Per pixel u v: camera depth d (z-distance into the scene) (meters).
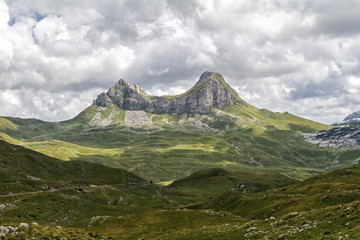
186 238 67.19
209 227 77.31
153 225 99.69
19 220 124.12
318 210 58.78
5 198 150.12
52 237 46.56
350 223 45.50
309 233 47.41
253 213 123.69
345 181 144.38
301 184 163.38
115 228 98.69
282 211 108.12
